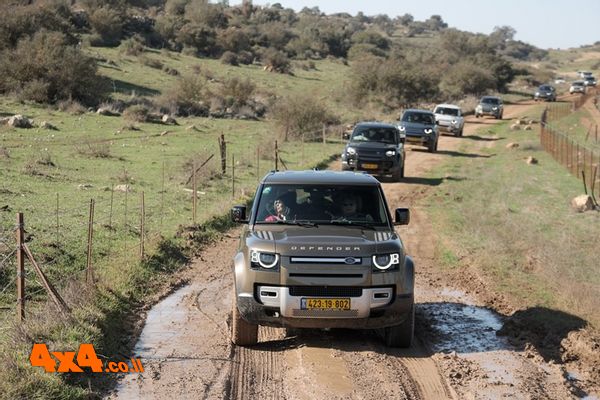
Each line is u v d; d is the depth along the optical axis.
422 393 7.48
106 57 72.62
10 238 12.85
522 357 8.79
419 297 11.84
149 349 8.70
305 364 8.12
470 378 7.95
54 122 37.56
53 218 15.55
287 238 8.57
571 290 11.55
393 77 69.06
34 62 45.94
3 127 33.22
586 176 29.05
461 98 87.75
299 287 8.25
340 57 133.38
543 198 23.16
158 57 82.44
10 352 7.50
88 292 9.84
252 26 132.00
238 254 8.84
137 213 17.30
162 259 13.30
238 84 58.38
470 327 10.13
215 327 9.70
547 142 41.50
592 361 8.65
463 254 15.00
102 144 29.78
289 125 41.72
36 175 21.70
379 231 9.05
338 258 8.25
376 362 8.28
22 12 63.09
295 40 128.50
